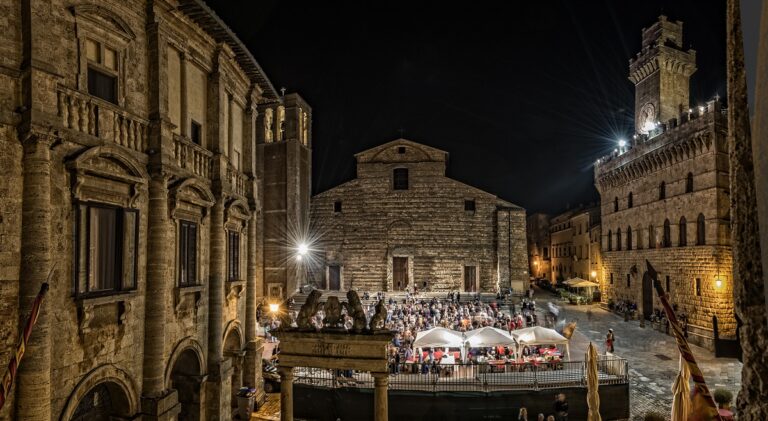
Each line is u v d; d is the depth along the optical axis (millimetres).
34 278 11250
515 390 22031
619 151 52219
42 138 11477
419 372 25578
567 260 81062
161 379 15516
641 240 47062
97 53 14008
